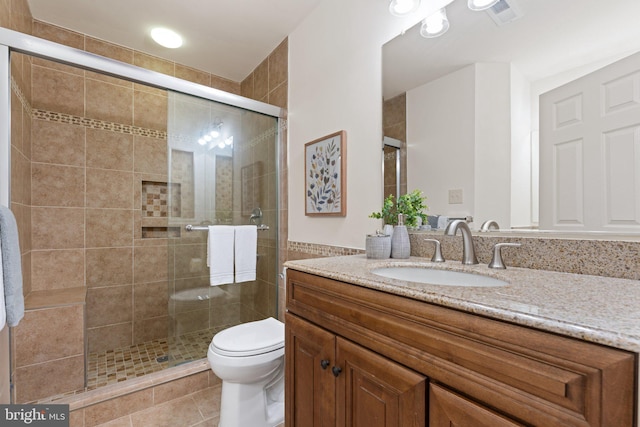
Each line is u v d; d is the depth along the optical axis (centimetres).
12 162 147
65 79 204
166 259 245
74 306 168
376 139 142
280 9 180
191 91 184
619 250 81
